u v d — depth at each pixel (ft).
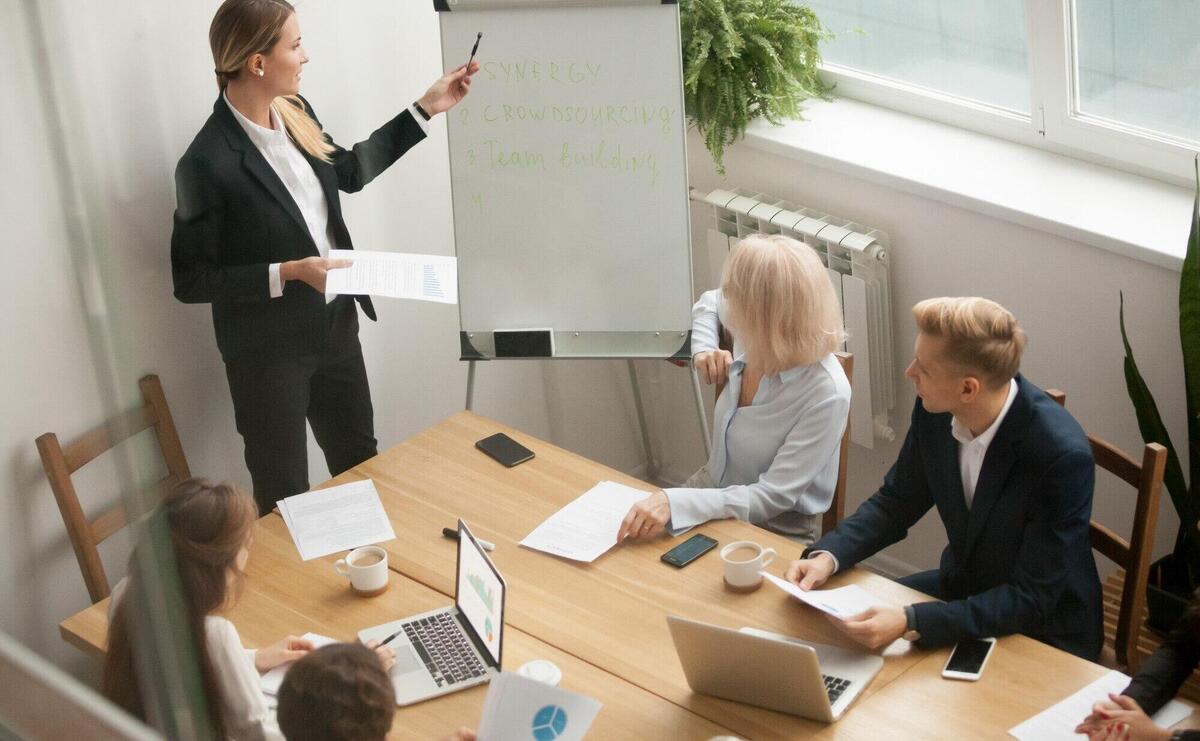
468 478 8.74
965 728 6.14
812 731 6.21
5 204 8.33
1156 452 7.48
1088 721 6.05
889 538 7.88
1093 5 9.82
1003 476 7.18
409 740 6.31
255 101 9.16
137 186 9.46
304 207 9.61
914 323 10.89
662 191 10.08
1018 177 10.23
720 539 7.90
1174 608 8.68
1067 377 10.07
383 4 10.77
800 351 8.28
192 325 10.07
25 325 8.72
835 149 10.92
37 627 9.61
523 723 5.70
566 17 9.84
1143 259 9.16
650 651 6.91
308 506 8.47
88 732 1.39
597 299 10.44
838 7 11.69
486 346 10.65
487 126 10.21
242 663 6.26
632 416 13.61
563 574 7.63
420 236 11.73
